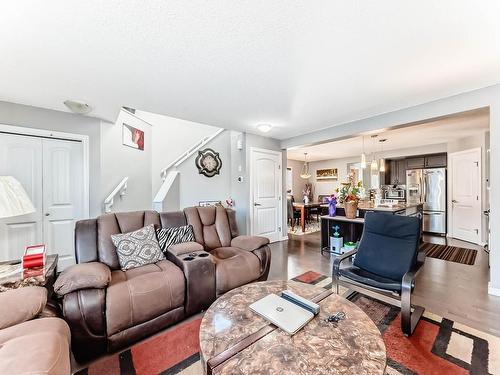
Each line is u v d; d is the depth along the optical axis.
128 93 2.56
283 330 1.17
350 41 1.68
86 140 3.31
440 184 5.59
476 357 1.52
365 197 5.92
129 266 2.09
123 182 3.81
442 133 4.61
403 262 2.14
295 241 5.00
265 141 4.88
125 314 1.64
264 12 1.40
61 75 2.13
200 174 5.02
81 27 1.50
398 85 2.41
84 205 3.28
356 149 6.53
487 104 2.45
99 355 1.57
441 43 1.71
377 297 2.21
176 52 1.80
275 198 5.05
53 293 1.60
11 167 2.79
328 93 2.60
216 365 0.96
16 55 1.80
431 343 1.66
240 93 2.59
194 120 3.65
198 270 2.03
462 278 2.84
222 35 1.61
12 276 1.51
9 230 2.79
